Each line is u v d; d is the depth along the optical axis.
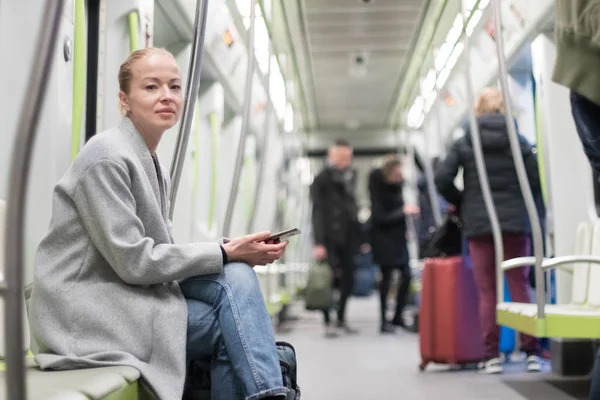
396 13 6.60
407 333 6.70
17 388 1.00
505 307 3.50
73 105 2.68
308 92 9.36
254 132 6.38
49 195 2.26
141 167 1.90
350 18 6.74
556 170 4.08
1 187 2.19
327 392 3.54
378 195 6.71
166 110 1.96
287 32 6.19
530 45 4.48
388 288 6.76
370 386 3.72
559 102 4.12
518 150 2.88
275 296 6.48
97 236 1.78
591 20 2.11
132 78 1.96
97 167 1.78
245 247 1.97
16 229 1.00
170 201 2.37
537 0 3.96
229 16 4.59
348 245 6.86
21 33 2.26
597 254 3.48
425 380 3.91
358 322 8.02
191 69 2.38
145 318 1.79
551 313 2.83
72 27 2.50
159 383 1.73
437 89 5.42
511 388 3.58
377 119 10.84
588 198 4.05
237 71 5.11
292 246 8.90
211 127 4.80
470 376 4.05
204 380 2.06
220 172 5.68
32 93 0.99
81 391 1.34
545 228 4.32
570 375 3.97
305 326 7.61
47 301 1.78
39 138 2.27
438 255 4.57
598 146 2.27
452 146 4.33
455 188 4.47
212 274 1.93
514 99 5.15
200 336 1.92
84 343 1.75
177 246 1.86
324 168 6.89
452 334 4.21
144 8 3.11
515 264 3.60
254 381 1.83
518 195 4.17
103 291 1.80
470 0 4.18
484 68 5.38
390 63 8.20
